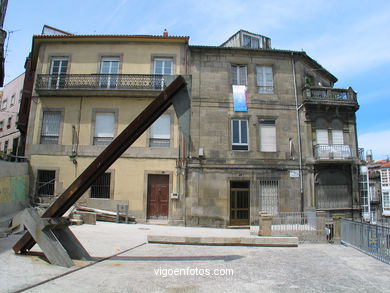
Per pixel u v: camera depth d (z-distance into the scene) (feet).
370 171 123.54
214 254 23.34
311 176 53.88
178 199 50.16
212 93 54.49
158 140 52.08
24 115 71.10
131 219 48.32
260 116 54.80
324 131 56.85
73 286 13.58
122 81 53.31
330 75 67.36
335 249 27.99
